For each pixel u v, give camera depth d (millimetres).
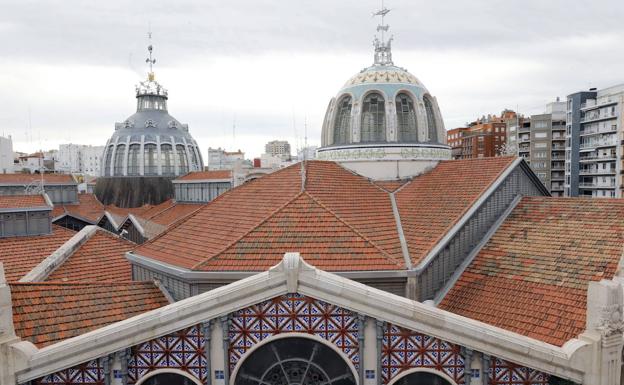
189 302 14305
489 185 22125
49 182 63375
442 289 19797
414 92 27922
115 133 75125
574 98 95000
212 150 160625
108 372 14297
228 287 14383
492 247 20906
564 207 21297
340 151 27906
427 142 27844
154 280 19891
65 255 24516
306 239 18656
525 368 14352
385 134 27359
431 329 14273
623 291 14805
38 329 15273
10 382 13570
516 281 18344
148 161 72500
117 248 27344
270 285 14281
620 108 83875
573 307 15984
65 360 13961
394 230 21125
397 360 14586
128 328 14156
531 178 24484
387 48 30266
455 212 21234
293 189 22438
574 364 13891
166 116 77875
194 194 62812
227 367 14547
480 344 14180
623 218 18953
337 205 21562
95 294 17688
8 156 99375
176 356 14617
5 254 26125
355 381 14641
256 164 86500
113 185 71312
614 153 86125
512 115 130875
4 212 28016
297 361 14805
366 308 14266
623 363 14852
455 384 14430
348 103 28859
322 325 14562
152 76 78375
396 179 26969
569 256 18297
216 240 19750
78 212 63625
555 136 108062
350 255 18047
